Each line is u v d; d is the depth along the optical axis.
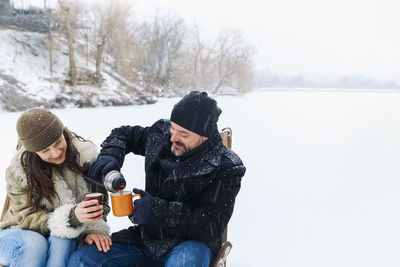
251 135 9.86
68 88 16.20
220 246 1.81
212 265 1.64
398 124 13.72
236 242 3.08
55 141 1.66
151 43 24.56
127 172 4.50
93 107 16.02
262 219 3.68
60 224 1.59
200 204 1.69
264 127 11.70
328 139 9.90
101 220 1.84
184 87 28.06
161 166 1.81
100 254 1.65
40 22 18.56
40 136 1.59
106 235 1.78
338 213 3.96
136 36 23.03
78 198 1.87
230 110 17.38
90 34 21.03
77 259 1.60
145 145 2.02
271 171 5.86
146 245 1.74
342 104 26.19
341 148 8.52
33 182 1.69
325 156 7.42
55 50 18.45
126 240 1.80
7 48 16.81
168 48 25.59
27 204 1.72
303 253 2.91
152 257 1.73
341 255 2.91
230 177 1.67
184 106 1.66
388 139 10.19
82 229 1.67
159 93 24.38
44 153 1.67
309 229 3.45
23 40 17.78
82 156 1.90
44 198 1.75
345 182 5.36
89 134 7.40
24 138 1.59
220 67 31.83
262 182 5.16
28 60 16.88
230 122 12.57
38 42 18.19
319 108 21.80
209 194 1.66
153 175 1.85
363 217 3.86
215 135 1.75
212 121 1.70
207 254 1.62
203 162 1.69
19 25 18.09
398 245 3.14
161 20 25.30
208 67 31.22
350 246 3.09
